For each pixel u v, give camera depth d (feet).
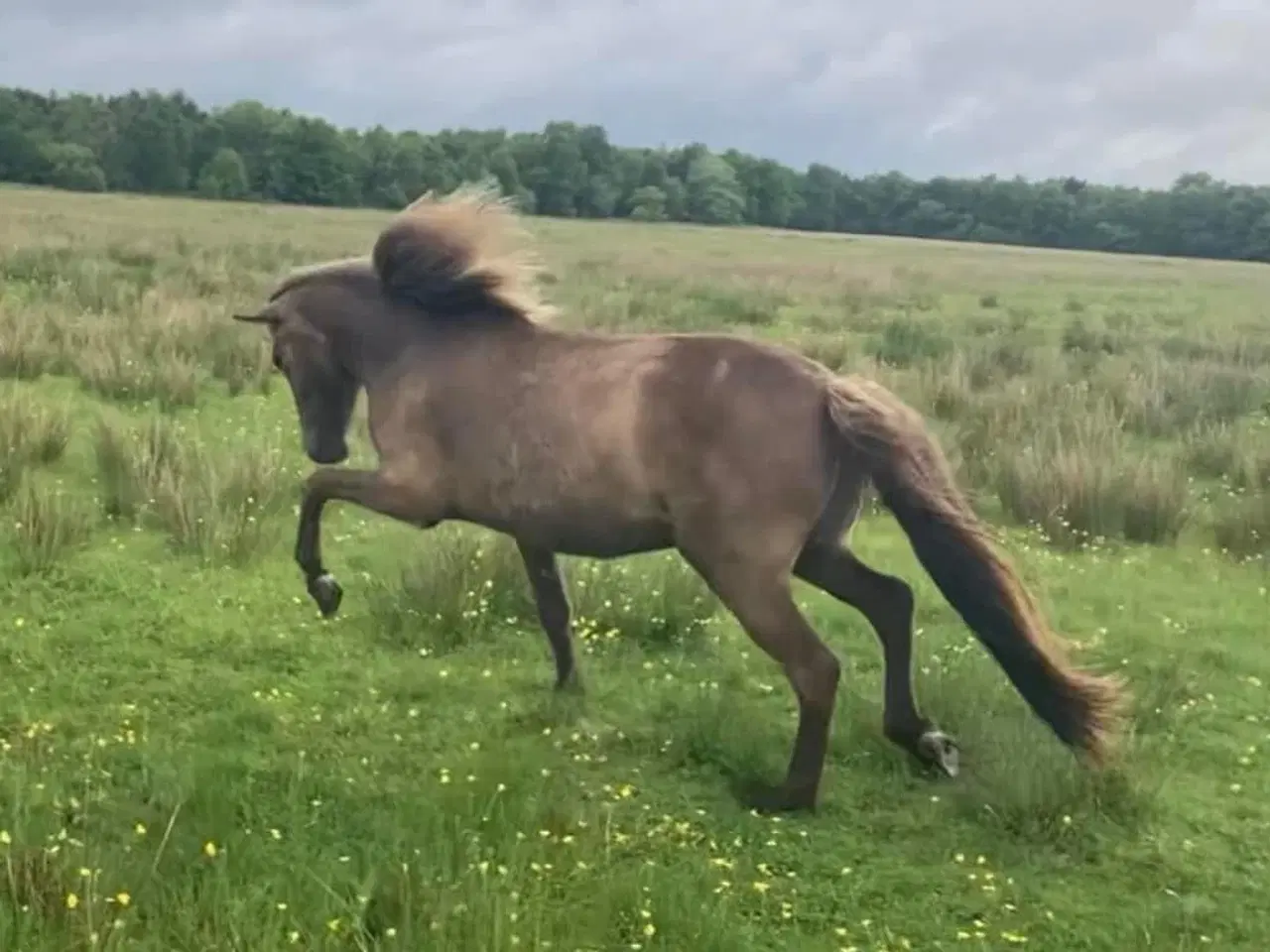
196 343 49.78
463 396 18.10
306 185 255.50
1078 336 73.77
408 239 18.78
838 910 15.21
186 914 13.07
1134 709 21.07
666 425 16.84
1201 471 40.98
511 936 12.92
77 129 265.34
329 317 19.47
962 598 16.39
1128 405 47.67
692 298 85.92
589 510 17.40
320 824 15.98
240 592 25.08
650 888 14.44
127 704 19.77
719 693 21.44
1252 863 16.92
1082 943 14.79
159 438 32.24
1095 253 301.22
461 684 21.38
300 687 20.90
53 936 12.55
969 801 17.80
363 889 13.67
